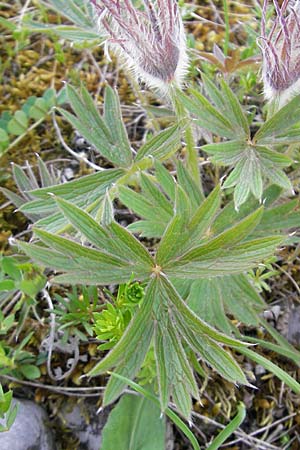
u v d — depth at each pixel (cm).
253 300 29
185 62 30
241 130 29
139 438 30
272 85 29
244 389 33
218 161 28
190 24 41
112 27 29
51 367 33
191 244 26
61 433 32
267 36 29
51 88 38
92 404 32
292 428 32
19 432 29
